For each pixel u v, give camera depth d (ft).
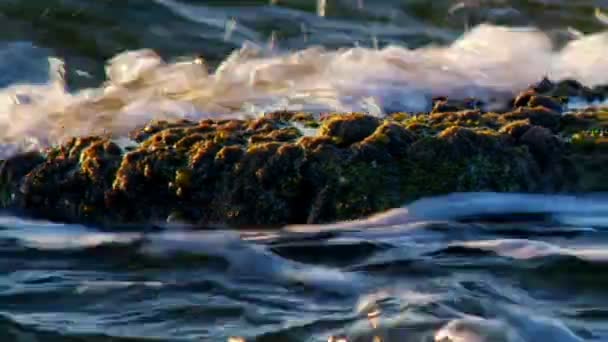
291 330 54.54
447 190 67.36
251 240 65.82
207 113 86.94
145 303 58.75
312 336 53.83
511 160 68.80
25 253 66.33
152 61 107.65
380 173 67.62
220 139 70.95
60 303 59.41
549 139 70.54
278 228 67.41
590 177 69.41
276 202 67.72
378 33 124.06
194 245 65.77
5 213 73.20
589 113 76.23
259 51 114.52
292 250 63.98
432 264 61.00
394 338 52.75
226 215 68.33
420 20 126.11
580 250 62.39
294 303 57.72
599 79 100.48
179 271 62.80
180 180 69.15
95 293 60.23
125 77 103.04
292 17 125.39
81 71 110.01
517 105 81.41
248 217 67.97
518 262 61.00
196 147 70.85
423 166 68.23
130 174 70.18
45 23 120.37
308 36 121.90
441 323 53.57
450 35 124.36
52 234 69.56
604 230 65.77
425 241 64.39
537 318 54.29
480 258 61.72
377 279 59.57
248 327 55.26
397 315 54.65
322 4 128.06
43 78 107.04
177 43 118.83
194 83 96.53
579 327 53.67
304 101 88.22
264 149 68.85
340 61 96.99
